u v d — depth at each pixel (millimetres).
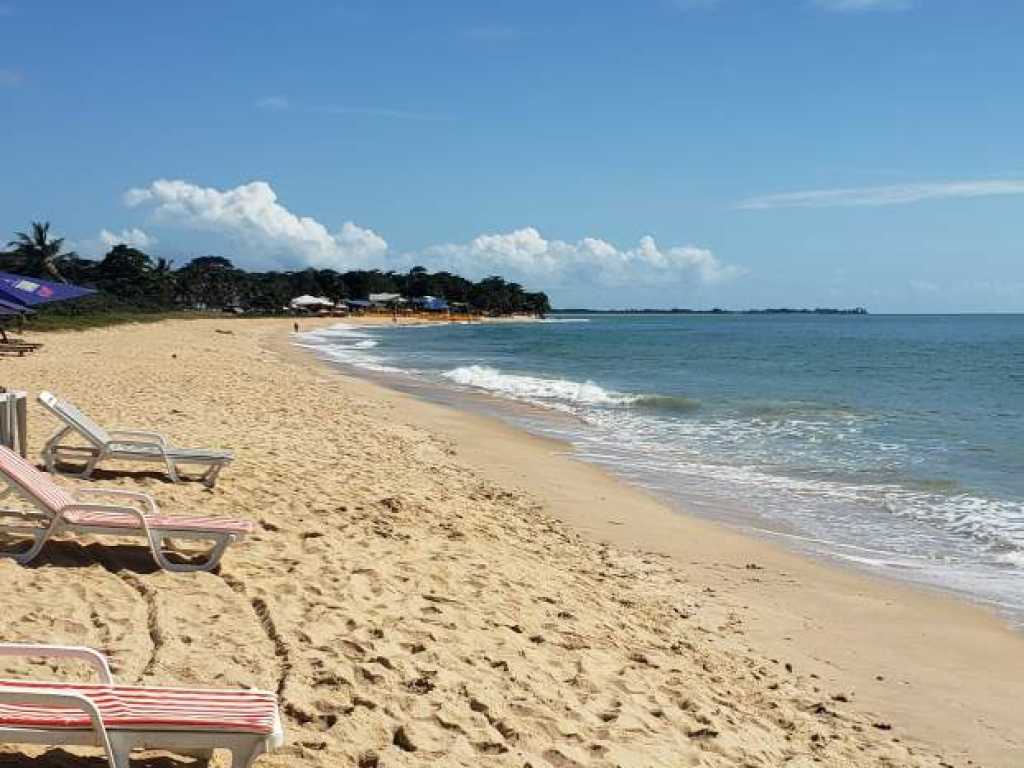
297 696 4816
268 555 7477
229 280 140625
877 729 5973
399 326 126000
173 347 40312
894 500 13125
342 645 5609
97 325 57625
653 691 5734
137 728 3512
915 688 6754
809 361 50062
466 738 4637
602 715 5238
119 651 5207
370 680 5148
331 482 10750
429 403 24281
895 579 9477
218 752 4152
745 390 31141
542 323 184250
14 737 3477
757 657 7043
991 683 6910
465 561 8062
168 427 14172
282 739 3652
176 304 126812
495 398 26516
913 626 8086
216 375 25344
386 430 16891
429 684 5176
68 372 23031
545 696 5324
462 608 6707
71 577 6426
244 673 5059
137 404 16766
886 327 145250
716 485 14055
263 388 22641
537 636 6352
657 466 15625
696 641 7105
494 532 9492
